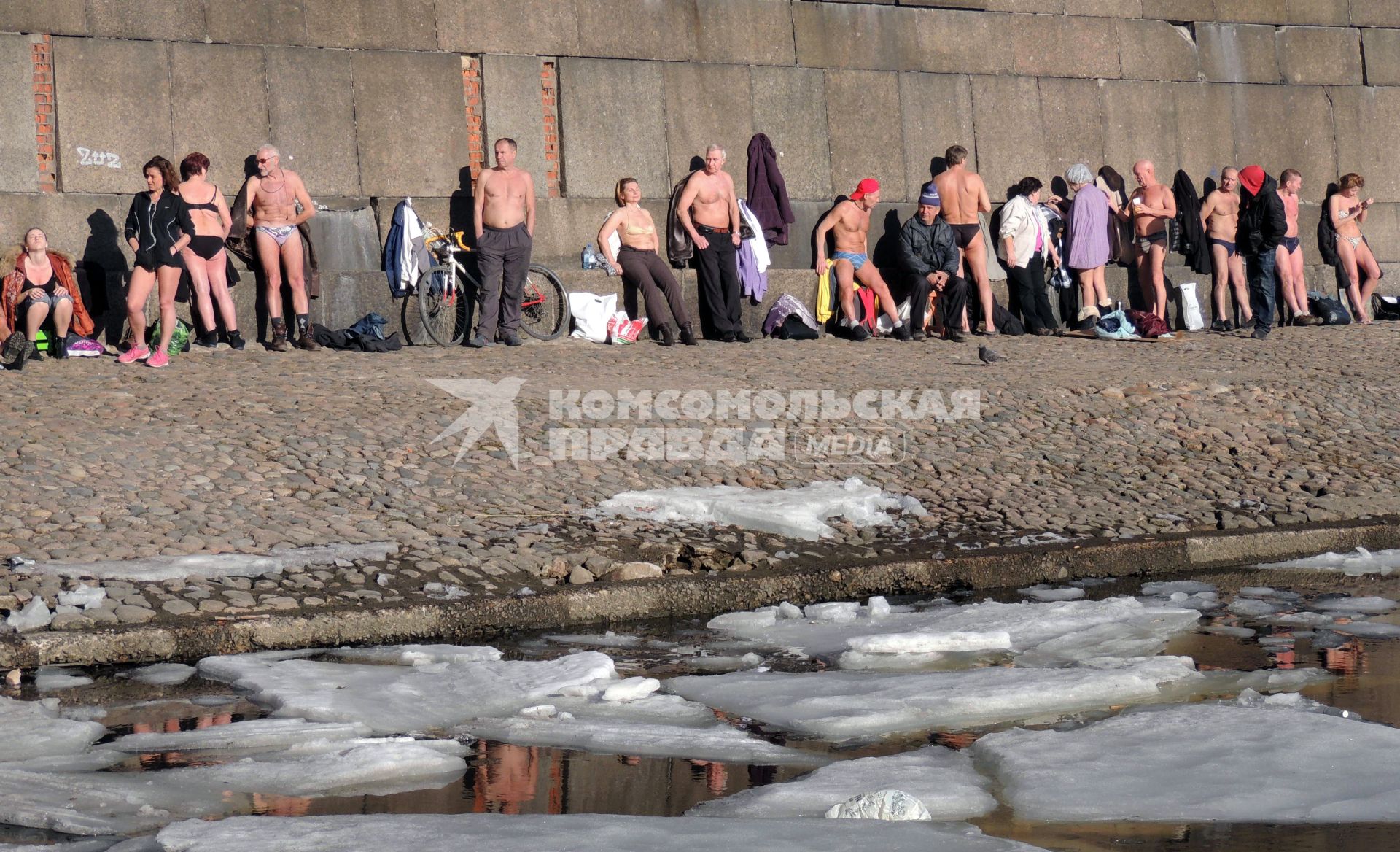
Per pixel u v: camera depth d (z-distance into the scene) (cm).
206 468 2327
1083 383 3497
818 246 4612
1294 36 5588
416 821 1040
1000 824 1055
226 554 1908
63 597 1677
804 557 2053
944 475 2609
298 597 1752
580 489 2381
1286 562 2209
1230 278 5162
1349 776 1148
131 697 1450
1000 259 4847
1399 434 3081
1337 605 1892
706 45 4644
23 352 3206
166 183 3406
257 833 1007
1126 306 5094
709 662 1628
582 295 4225
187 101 3956
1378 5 5725
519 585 1870
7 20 3762
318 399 2911
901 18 4934
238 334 3747
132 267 3862
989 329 4688
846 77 4834
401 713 1384
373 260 4153
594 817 1055
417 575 1873
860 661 1623
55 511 2050
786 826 1027
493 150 4350
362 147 4178
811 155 4769
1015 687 1456
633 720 1384
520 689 1471
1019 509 2384
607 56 4509
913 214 4909
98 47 3856
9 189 3747
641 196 4506
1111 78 5281
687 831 1013
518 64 4388
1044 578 2080
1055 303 4941
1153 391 3412
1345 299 5388
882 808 1053
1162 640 1698
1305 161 5581
